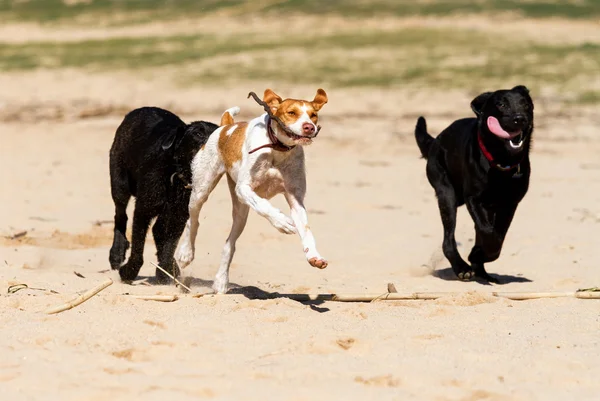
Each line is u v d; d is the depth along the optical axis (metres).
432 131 28.97
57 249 14.74
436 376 7.90
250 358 8.40
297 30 52.75
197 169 11.16
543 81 36.69
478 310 10.34
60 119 32.00
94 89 37.50
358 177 22.92
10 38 54.28
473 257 12.93
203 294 10.82
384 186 21.73
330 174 23.34
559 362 8.30
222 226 16.91
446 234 13.27
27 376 7.80
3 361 8.19
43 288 11.18
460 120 13.39
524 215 18.38
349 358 8.43
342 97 34.56
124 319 9.52
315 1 60.91
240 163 10.36
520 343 8.95
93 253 14.54
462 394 7.50
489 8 56.38
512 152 11.93
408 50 44.12
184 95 35.47
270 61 42.25
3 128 30.42
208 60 43.03
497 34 48.62
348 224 17.44
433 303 10.63
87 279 12.02
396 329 9.42
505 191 12.42
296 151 10.14
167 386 7.61
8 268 12.62
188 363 8.22
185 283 11.47
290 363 8.23
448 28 50.91
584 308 10.45
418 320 9.84
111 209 18.59
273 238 15.98
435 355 8.52
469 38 47.28
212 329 9.23
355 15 56.16
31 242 15.16
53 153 26.33
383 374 7.90
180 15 60.72
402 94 34.97
